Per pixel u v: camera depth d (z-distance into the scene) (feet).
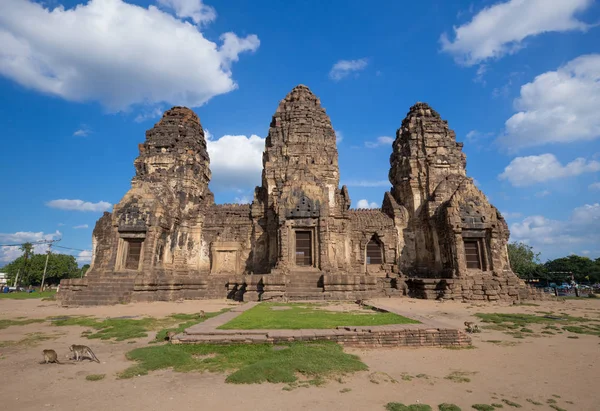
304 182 103.86
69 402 24.13
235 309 64.28
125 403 23.89
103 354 36.60
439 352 36.96
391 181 138.31
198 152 126.72
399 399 24.70
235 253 114.21
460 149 128.67
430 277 112.37
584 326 52.47
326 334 38.60
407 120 135.95
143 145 124.16
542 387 27.37
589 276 283.79
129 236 99.60
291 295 86.12
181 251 112.27
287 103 131.13
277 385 27.14
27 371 31.04
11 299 119.03
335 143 124.36
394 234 119.44
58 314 68.33
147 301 90.94
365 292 92.84
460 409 23.21
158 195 108.58
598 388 27.17
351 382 27.81
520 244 223.30
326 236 99.66
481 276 98.43
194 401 24.17
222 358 33.40
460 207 104.42
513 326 52.39
